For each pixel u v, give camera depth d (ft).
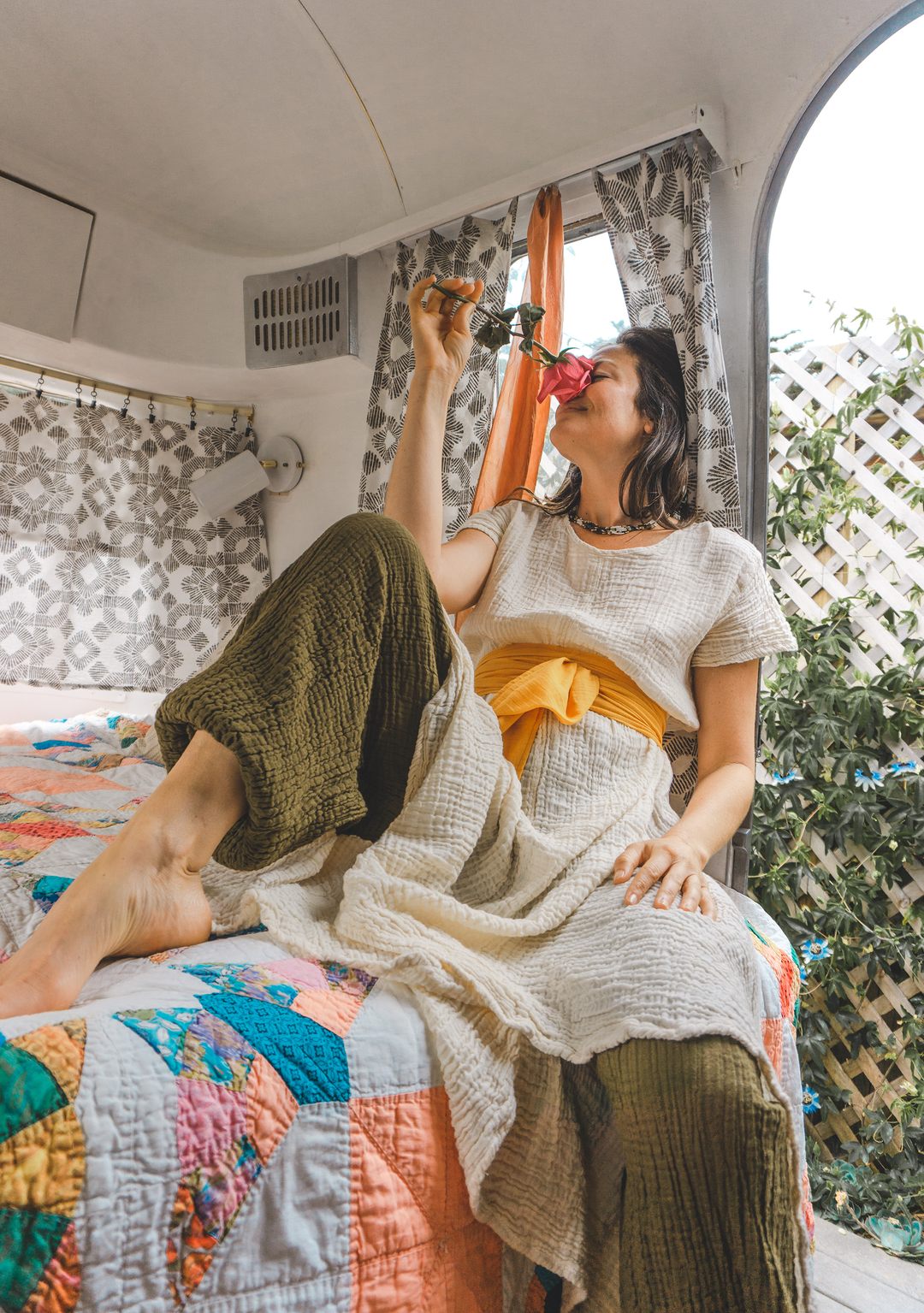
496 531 4.68
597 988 2.55
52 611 8.69
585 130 6.56
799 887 6.95
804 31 5.41
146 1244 1.75
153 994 2.15
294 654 2.72
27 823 4.13
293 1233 1.98
